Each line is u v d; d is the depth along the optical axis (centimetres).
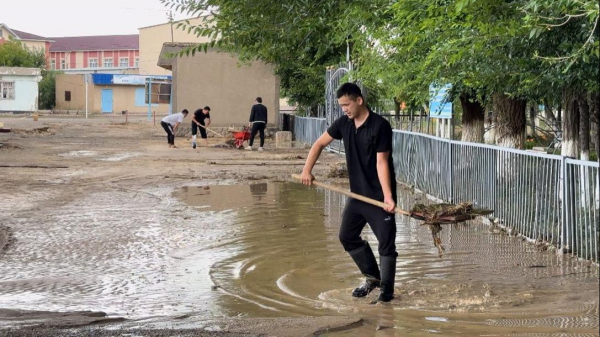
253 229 1116
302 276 820
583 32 810
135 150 2753
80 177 1836
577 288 741
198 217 1234
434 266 854
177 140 3353
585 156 1081
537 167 974
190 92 3516
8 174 1878
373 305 696
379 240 708
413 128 2462
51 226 1144
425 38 1047
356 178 711
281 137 2956
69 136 3650
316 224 1160
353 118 702
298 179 729
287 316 661
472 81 1022
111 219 1210
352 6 1033
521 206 1024
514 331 604
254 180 1808
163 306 699
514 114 1327
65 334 585
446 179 1329
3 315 651
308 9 915
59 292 757
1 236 1059
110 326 617
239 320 636
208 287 774
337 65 2458
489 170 1131
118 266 875
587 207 848
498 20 823
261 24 922
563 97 1127
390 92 1638
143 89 7931
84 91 7844
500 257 897
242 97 3516
